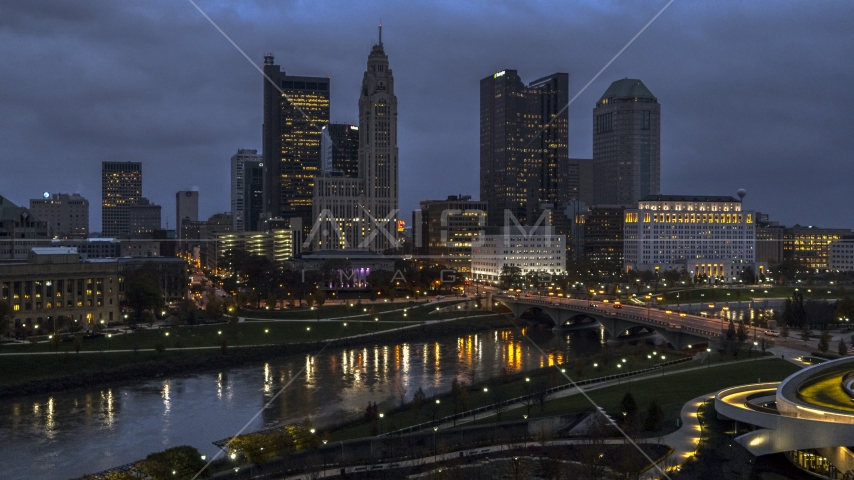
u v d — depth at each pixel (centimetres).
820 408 16675
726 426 19262
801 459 17225
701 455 17225
